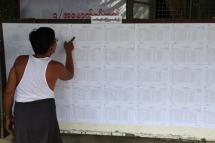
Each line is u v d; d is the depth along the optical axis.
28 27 3.53
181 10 5.66
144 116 3.59
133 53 3.46
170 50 3.40
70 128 3.72
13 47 3.59
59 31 3.49
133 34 3.41
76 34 3.48
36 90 2.89
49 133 2.97
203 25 3.31
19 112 2.89
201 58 3.38
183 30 3.34
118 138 3.83
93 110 3.65
